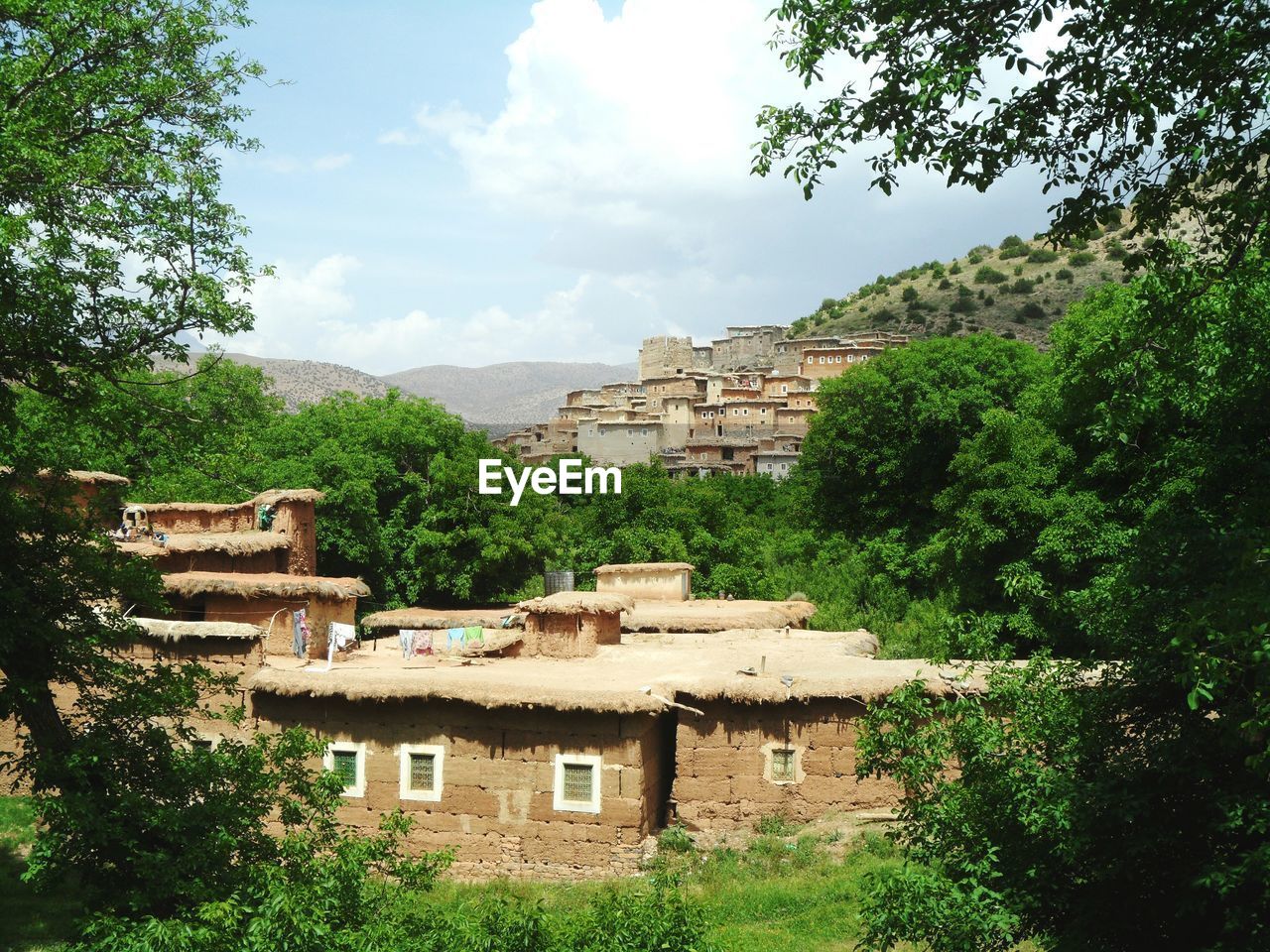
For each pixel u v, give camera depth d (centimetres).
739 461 12619
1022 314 16012
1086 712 1076
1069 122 1158
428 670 2327
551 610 2514
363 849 1355
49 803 1355
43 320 1614
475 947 1117
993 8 1112
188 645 2366
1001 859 1066
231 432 2403
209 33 2067
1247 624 842
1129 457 2827
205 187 2006
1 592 1427
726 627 3152
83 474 2956
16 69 1797
